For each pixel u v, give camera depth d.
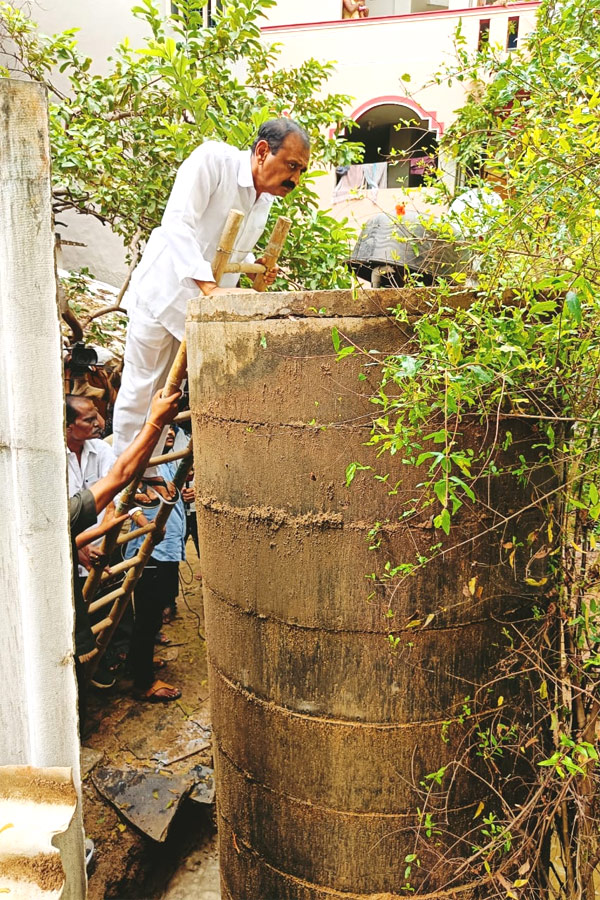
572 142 1.38
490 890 1.85
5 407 1.48
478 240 1.75
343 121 3.85
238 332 1.84
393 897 1.86
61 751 1.61
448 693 1.80
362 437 1.70
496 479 1.73
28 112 1.40
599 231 1.37
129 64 3.32
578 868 1.74
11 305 1.45
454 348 1.33
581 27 2.17
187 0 3.23
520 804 1.91
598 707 1.67
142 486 2.93
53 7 6.66
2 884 1.27
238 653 2.00
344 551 1.76
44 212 1.44
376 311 1.66
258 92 3.93
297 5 8.91
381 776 1.82
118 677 3.72
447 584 1.74
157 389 2.55
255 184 2.46
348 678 1.81
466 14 6.45
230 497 1.94
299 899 1.96
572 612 1.81
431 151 2.73
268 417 1.81
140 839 2.74
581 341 1.40
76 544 2.30
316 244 3.27
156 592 3.36
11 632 1.55
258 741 1.97
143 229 3.65
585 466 1.60
